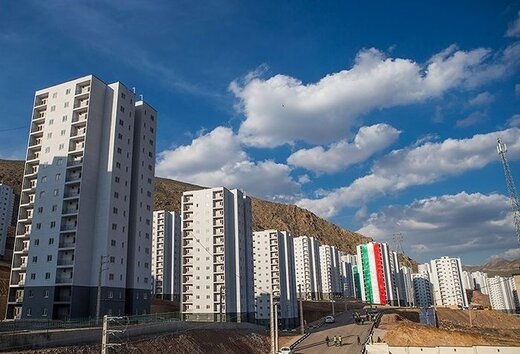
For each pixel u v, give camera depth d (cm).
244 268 13162
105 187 9069
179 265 18388
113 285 8725
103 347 4269
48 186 9106
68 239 8688
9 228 19362
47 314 8275
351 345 9112
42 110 9831
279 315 15800
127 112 9862
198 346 7581
